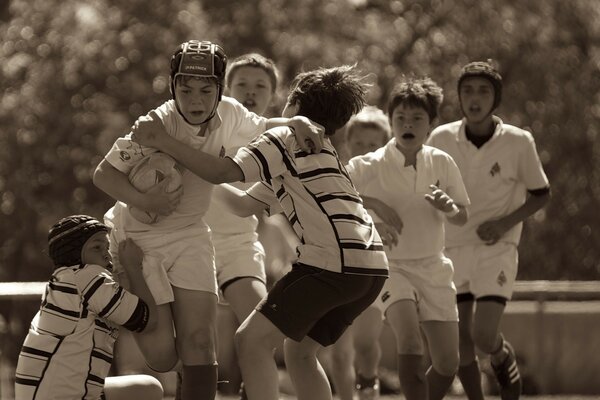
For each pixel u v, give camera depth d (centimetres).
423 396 2411
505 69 7306
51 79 7431
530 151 2752
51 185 7488
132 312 1998
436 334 2475
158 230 2081
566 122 7300
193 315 2050
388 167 2498
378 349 2675
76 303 1992
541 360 3875
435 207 2380
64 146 7412
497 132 2759
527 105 7231
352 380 2647
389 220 2466
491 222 2708
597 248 7456
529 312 3894
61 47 7481
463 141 2773
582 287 3888
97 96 7369
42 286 3219
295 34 7244
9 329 3178
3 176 7488
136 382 2150
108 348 2042
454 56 7356
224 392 3644
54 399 1986
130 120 7206
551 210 7444
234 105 2145
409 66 7300
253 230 2416
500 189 2755
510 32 7331
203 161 1955
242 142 2147
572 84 7331
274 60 7162
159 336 2042
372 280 1983
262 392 1945
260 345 1955
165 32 7312
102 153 7212
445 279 2492
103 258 2048
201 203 2103
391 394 3975
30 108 7456
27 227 7550
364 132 2855
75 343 1995
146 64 7300
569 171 7369
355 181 2512
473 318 2788
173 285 2062
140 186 1995
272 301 1959
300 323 1950
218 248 2369
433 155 2509
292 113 2123
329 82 2036
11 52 7644
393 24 7512
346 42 7338
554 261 7475
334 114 2034
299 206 1972
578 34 7438
